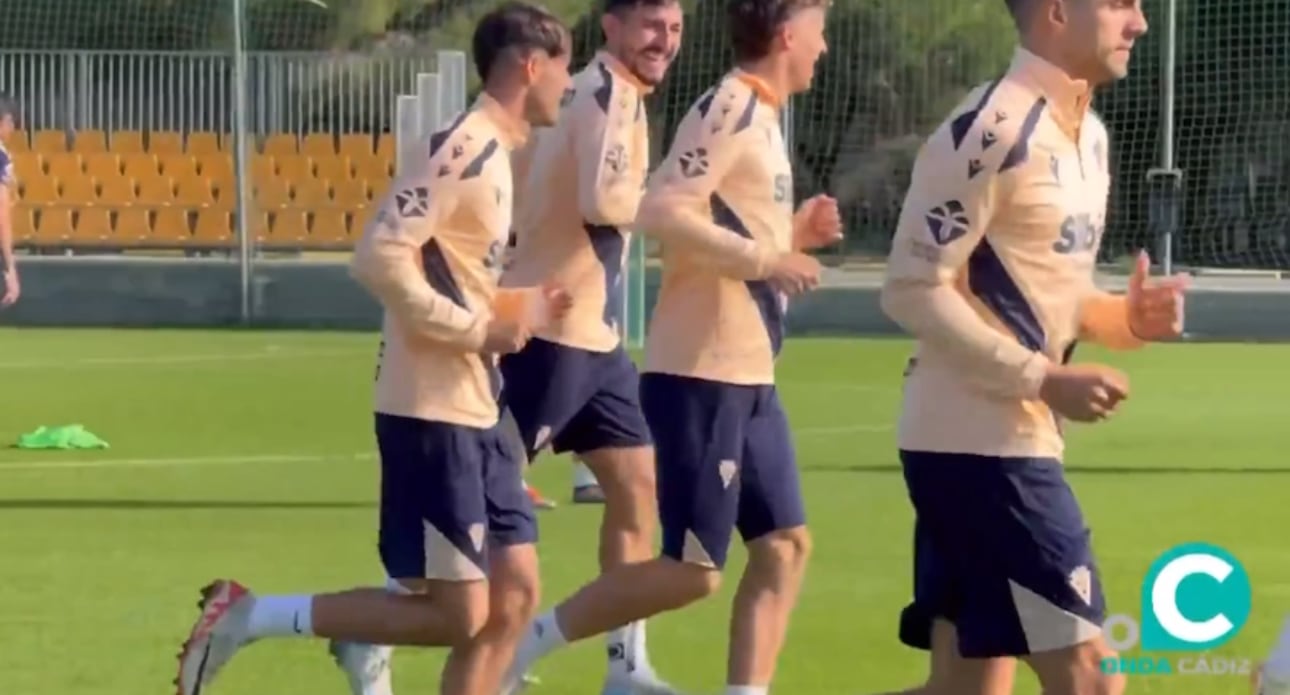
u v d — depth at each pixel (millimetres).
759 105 19906
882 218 92125
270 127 92938
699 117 19750
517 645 19797
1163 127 80625
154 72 93312
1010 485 14867
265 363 66500
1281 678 17234
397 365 18375
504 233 18375
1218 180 87938
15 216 92812
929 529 15484
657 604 20031
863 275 85250
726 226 19719
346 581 28906
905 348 72562
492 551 19094
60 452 44406
